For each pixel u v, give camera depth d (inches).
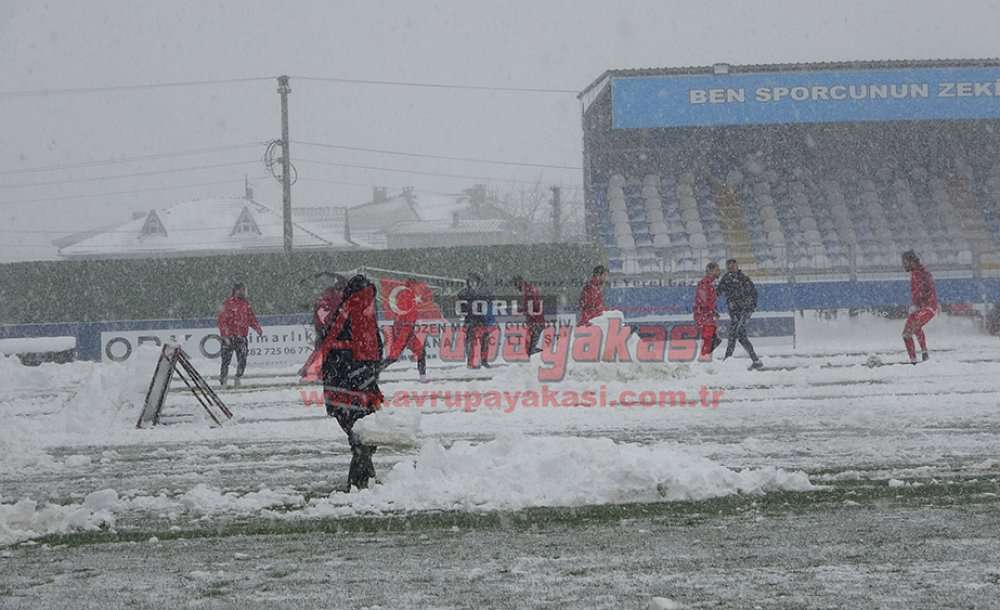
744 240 1776.6
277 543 354.3
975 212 1825.8
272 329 1279.5
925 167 1913.1
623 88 1546.5
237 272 1417.3
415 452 553.6
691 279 1434.5
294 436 636.7
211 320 1341.0
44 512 390.6
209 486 471.5
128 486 480.4
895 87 1549.0
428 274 1407.5
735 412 670.5
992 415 618.5
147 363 759.1
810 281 1465.3
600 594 276.4
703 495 408.5
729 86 1545.3
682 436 573.0
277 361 1278.3
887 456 489.4
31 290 1416.1
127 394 739.4
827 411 661.3
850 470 455.2
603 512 387.9
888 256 1748.3
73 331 1348.4
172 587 297.6
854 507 383.6
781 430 585.6
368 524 378.6
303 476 490.0
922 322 978.1
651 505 397.1
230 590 292.4
